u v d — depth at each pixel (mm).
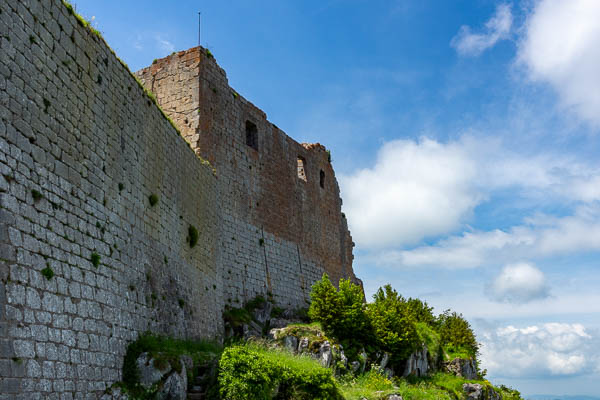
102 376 15938
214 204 31391
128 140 20281
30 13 14844
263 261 37062
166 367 17719
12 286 12883
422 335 41312
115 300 17688
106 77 18906
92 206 17141
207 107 34062
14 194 13445
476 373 44938
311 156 46125
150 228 21672
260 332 31141
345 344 30969
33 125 14531
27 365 12930
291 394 20703
